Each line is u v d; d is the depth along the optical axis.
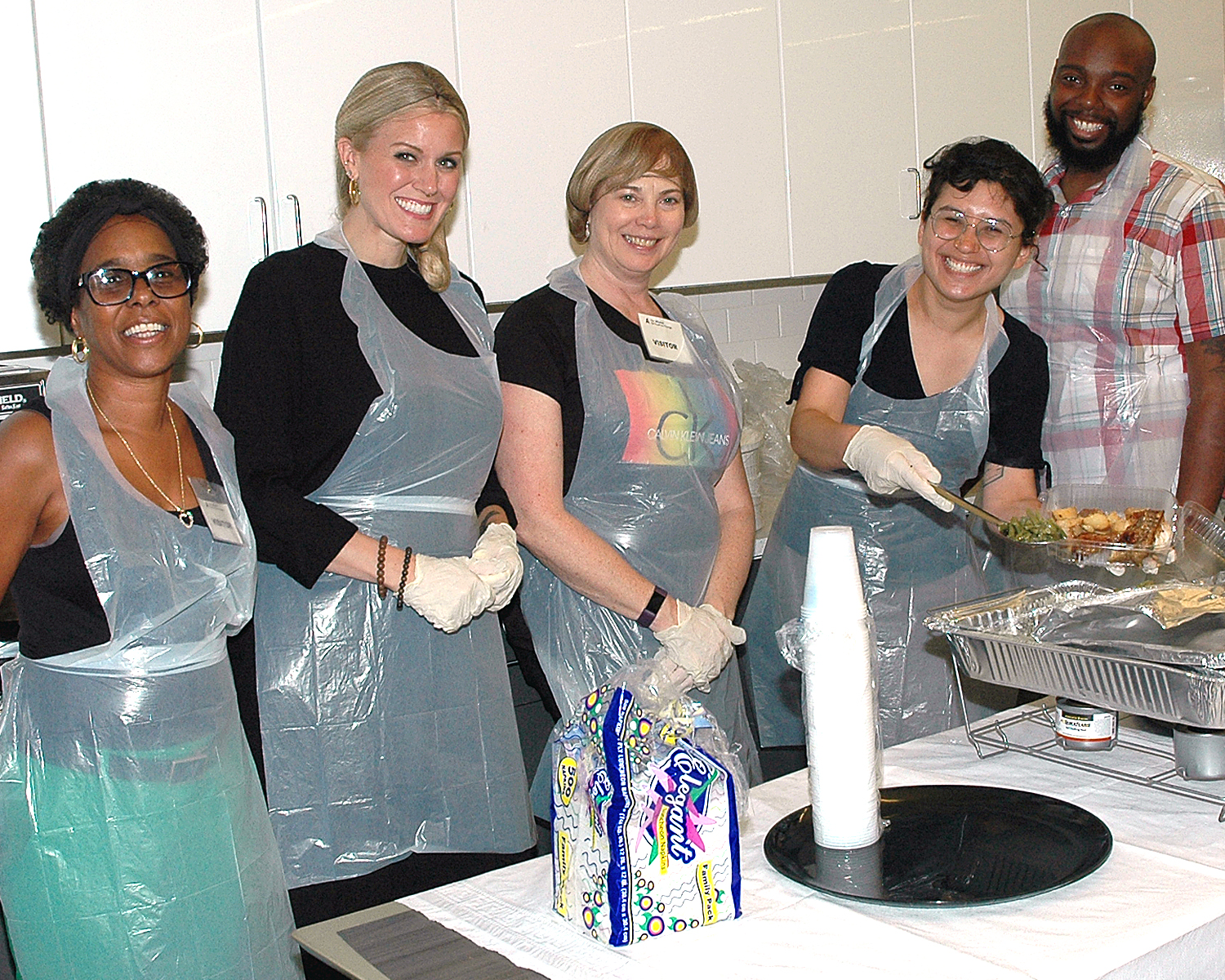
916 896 1.11
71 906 1.45
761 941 1.07
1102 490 1.81
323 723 1.73
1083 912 1.09
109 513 1.44
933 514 2.22
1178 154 3.51
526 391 1.85
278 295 1.69
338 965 1.07
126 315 1.44
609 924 1.08
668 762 1.09
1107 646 1.31
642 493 1.93
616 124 2.50
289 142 2.15
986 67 3.06
